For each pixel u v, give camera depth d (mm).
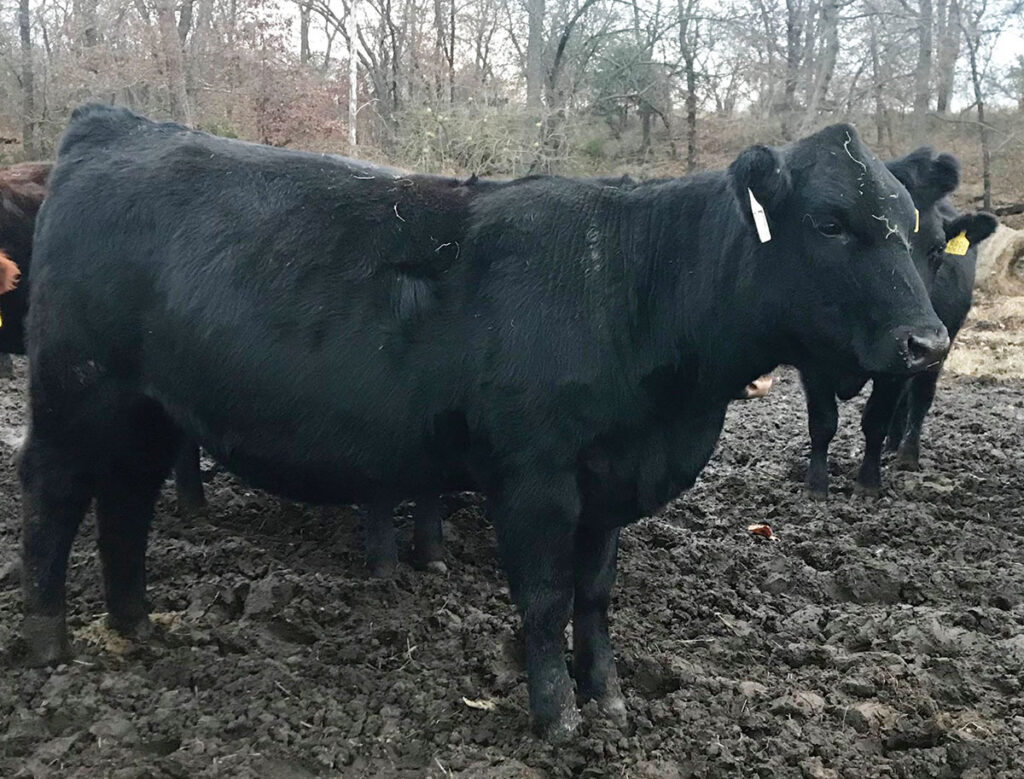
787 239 3756
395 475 4059
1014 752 3984
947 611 5363
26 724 3887
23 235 6730
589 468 3871
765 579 5879
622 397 3836
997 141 30000
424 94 23344
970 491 7781
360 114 26109
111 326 4152
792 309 3779
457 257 3977
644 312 3928
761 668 4719
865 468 7762
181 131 4590
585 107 28531
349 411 3920
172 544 5777
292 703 4191
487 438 3855
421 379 3885
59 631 4398
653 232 3992
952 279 7703
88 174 4352
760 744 4031
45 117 25156
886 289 3621
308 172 4254
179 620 4906
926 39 28047
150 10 24672
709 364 3936
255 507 6535
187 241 4078
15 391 10695
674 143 30750
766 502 7477
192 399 4117
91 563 5422
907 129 29734
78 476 4359
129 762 3719
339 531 6160
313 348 3916
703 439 4082
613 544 4285
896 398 7422
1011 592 5707
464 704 4262
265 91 21297
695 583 5664
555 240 3961
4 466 7520
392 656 4688
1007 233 20078
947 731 4117
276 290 3965
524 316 3816
